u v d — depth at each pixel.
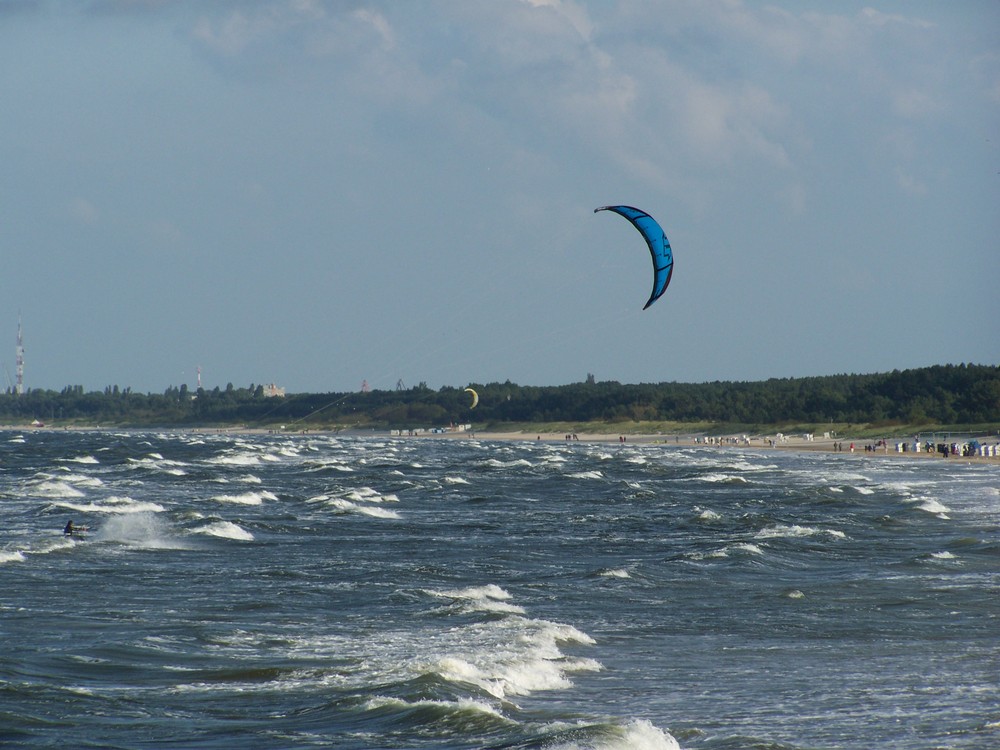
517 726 66.50
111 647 88.75
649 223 118.19
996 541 165.38
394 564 141.25
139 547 154.62
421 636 95.44
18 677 78.75
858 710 73.75
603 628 102.69
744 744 64.81
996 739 67.12
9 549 144.50
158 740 65.44
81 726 67.75
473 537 175.88
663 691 79.06
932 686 80.94
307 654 88.12
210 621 101.19
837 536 176.00
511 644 92.25
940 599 118.56
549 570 138.62
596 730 63.34
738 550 151.62
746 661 89.38
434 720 68.31
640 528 191.12
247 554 150.88
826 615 109.69
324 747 64.00
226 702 73.69
